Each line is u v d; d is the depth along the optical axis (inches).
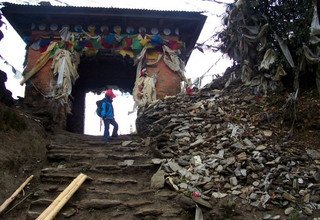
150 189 284.2
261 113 364.5
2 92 431.8
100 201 262.1
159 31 585.3
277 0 398.3
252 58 429.4
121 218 249.9
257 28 413.1
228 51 469.7
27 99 531.5
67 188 270.4
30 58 554.6
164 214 249.3
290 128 341.4
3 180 287.7
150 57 570.3
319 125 333.1
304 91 387.2
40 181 301.6
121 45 573.9
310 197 260.1
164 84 558.9
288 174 278.4
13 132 360.8
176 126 371.2
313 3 348.5
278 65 390.9
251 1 407.5
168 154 323.6
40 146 377.4
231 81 460.4
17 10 547.2
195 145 330.3
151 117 434.9
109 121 432.8
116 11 555.8
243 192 267.3
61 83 526.9
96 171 315.9
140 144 377.7
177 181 285.3
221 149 315.3
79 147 376.5
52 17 562.9
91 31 572.1
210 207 252.1
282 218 242.8
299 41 370.0
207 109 398.3
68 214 249.0
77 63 562.9
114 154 349.4
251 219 243.6
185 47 615.8
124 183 295.3
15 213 257.6
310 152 302.8
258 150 305.4
